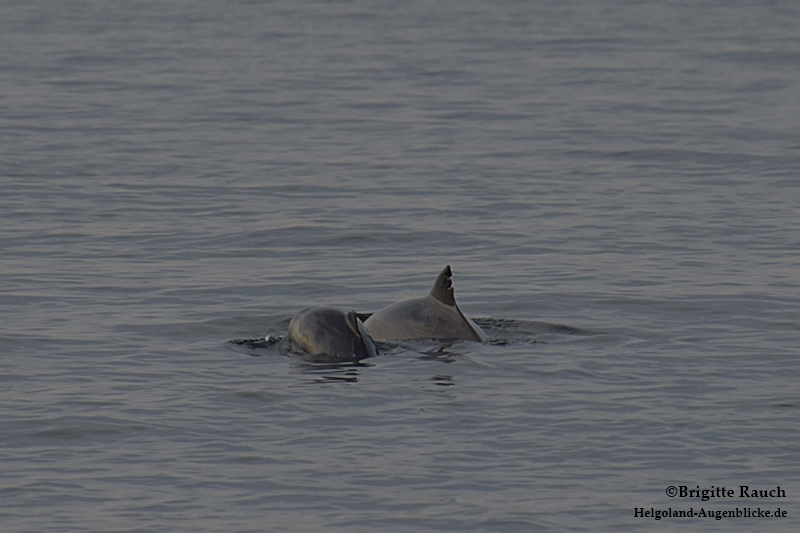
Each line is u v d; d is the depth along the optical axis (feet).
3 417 131.23
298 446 123.54
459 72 506.89
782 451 122.31
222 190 288.30
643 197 280.92
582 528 104.99
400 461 119.55
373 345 162.30
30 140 351.67
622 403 137.28
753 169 314.96
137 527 104.22
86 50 562.66
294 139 362.94
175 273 209.36
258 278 206.18
